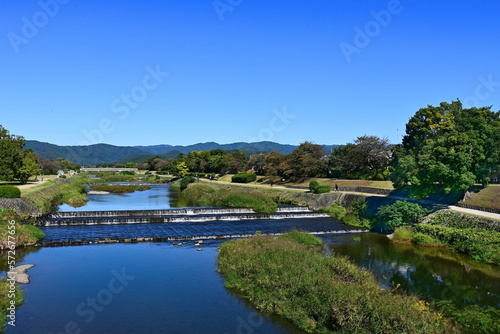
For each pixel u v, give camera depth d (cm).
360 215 4791
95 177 14912
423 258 2961
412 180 3953
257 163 10956
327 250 3178
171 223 4234
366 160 7444
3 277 2284
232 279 2247
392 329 1446
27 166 6194
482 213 3559
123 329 1638
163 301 1969
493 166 3791
